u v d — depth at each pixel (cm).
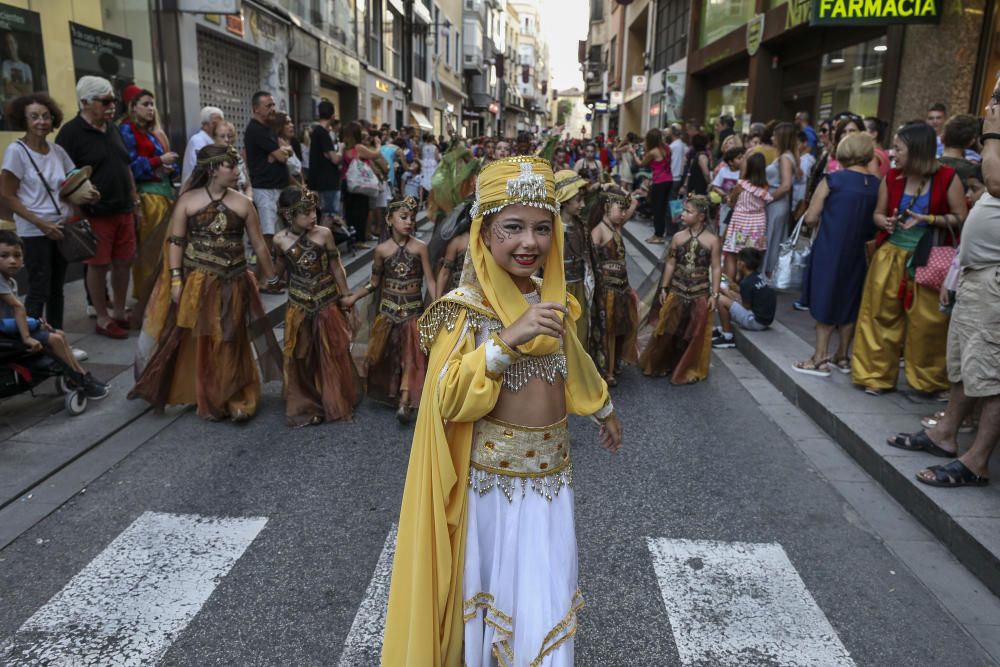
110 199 616
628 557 350
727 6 1859
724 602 316
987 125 367
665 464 457
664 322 612
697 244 598
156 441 471
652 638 292
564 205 531
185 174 741
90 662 271
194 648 280
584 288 551
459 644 203
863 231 542
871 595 322
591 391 222
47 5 795
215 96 1250
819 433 507
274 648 281
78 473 420
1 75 732
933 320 495
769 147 950
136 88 707
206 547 350
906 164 482
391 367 523
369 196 1169
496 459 199
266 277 509
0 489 390
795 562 348
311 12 1805
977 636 295
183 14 1066
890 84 1041
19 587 316
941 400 518
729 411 554
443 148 2112
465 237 520
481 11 5219
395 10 2850
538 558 200
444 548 195
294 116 1736
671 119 2286
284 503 395
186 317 474
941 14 920
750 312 721
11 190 536
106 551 344
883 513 395
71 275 853
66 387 488
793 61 1500
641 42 3331
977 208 366
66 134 596
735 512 396
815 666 277
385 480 425
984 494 379
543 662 195
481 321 196
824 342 578
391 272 514
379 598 313
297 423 502
